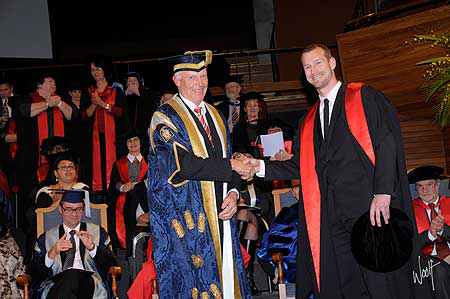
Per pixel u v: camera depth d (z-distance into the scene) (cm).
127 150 788
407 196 407
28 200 726
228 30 1525
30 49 1146
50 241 588
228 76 1066
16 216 766
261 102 764
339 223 409
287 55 1210
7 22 1139
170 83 823
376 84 726
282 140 586
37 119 804
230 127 785
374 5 809
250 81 1148
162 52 1498
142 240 659
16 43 1140
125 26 1498
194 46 1521
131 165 731
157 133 425
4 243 574
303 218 424
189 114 432
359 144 407
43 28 1159
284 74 1213
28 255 639
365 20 755
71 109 812
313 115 432
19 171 792
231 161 417
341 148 410
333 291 412
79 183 679
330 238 413
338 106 418
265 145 587
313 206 420
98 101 805
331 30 1205
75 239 584
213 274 419
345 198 405
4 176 763
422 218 577
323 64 420
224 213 421
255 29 1423
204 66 437
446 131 736
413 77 701
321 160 417
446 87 550
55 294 548
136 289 536
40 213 623
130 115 825
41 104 809
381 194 392
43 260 575
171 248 420
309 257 423
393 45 712
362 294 407
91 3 1469
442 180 612
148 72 1165
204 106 446
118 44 1502
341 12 1201
